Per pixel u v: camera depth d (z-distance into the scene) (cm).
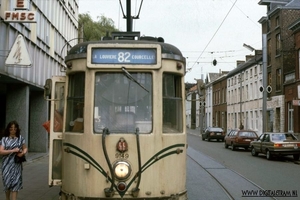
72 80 704
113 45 664
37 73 2022
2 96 2473
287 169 1745
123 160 641
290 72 3531
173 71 686
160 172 657
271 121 3969
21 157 824
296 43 3334
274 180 1398
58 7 2591
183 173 699
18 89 1873
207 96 7531
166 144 664
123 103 660
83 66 672
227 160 2156
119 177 635
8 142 815
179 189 684
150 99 662
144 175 646
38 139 2303
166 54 677
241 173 1591
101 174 645
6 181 814
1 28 1445
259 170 1702
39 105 2311
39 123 2306
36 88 2130
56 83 749
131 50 664
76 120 684
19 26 1673
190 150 2852
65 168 694
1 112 2472
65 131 702
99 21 4028
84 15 3931
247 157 2375
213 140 4556
